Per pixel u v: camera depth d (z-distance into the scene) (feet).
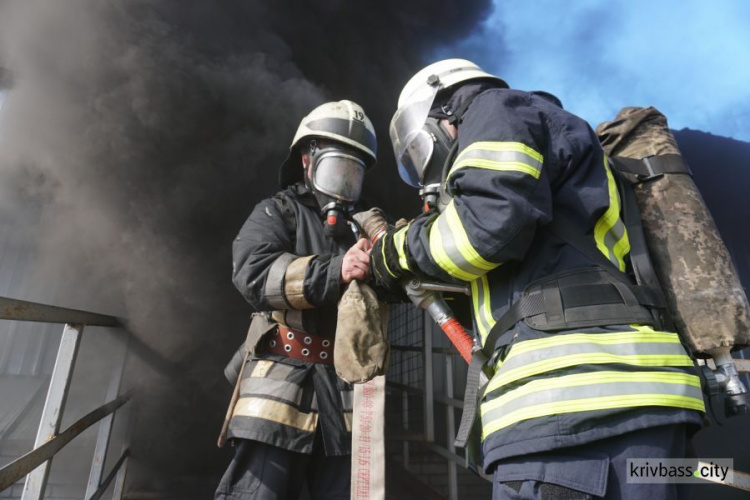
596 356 2.85
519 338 3.15
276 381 5.27
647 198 3.70
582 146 3.43
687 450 3.09
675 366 2.94
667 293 3.42
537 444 2.77
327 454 5.07
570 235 3.34
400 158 4.84
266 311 5.63
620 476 2.73
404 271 4.07
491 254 3.14
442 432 18.74
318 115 6.17
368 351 4.65
